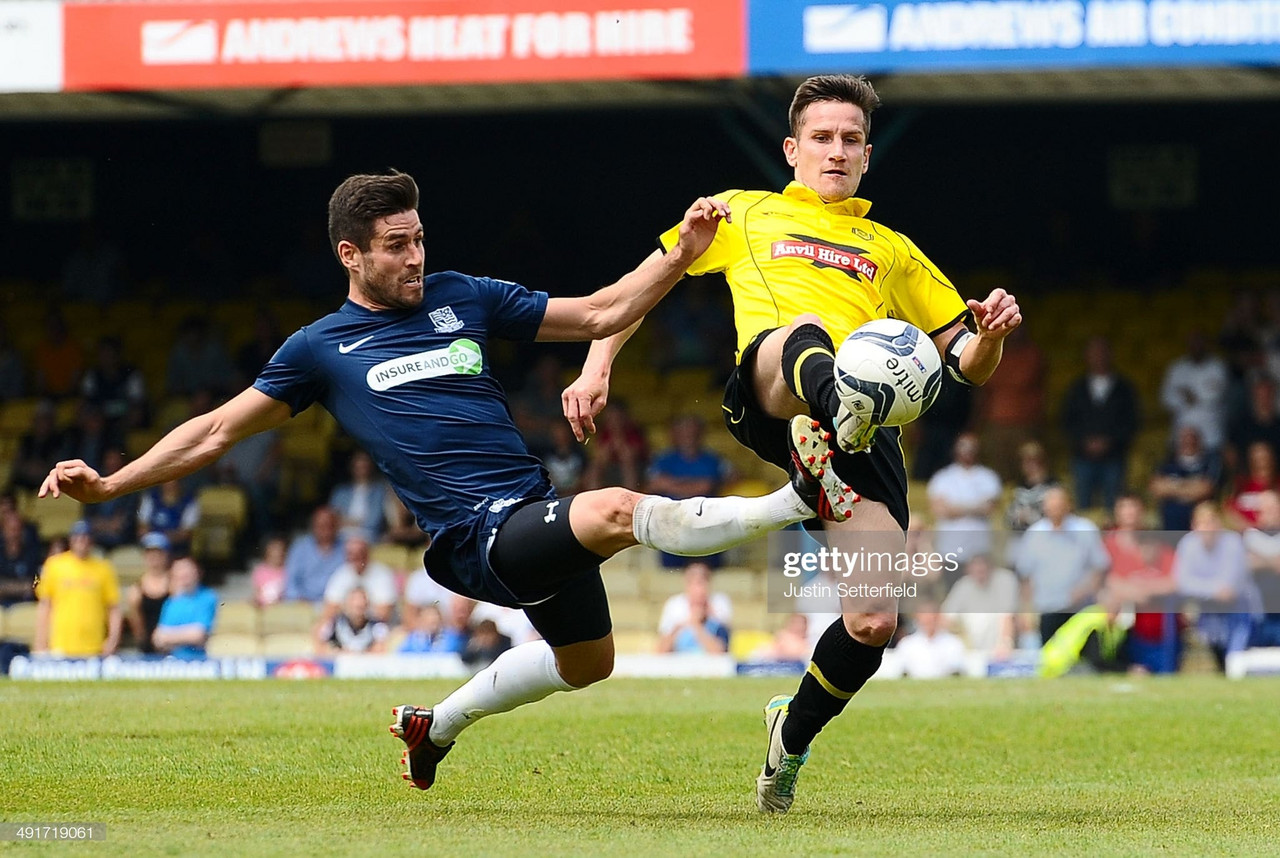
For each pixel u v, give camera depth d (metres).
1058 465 62.50
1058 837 16.03
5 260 74.75
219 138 74.00
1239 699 33.19
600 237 74.38
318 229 72.88
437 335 17.62
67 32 51.91
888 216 73.44
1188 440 55.75
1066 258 71.94
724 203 17.95
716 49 50.00
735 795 19.55
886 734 26.50
